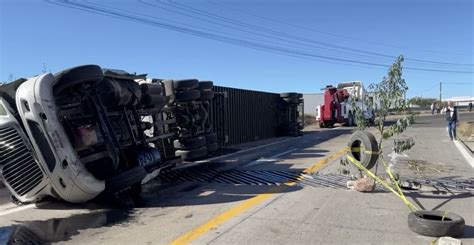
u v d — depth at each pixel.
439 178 9.91
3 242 5.56
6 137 6.80
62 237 5.75
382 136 8.30
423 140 20.67
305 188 8.78
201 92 12.50
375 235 5.66
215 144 13.48
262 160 13.65
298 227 6.02
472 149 16.62
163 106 10.63
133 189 8.40
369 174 8.54
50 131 6.55
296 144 19.77
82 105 7.40
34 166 6.81
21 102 6.54
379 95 8.22
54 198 7.79
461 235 5.64
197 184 9.52
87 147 7.29
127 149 8.54
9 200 7.98
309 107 65.75
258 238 5.55
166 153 11.12
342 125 38.66
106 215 6.88
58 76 6.96
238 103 20.77
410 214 6.04
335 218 6.48
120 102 8.32
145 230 6.00
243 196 8.14
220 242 5.39
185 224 6.26
